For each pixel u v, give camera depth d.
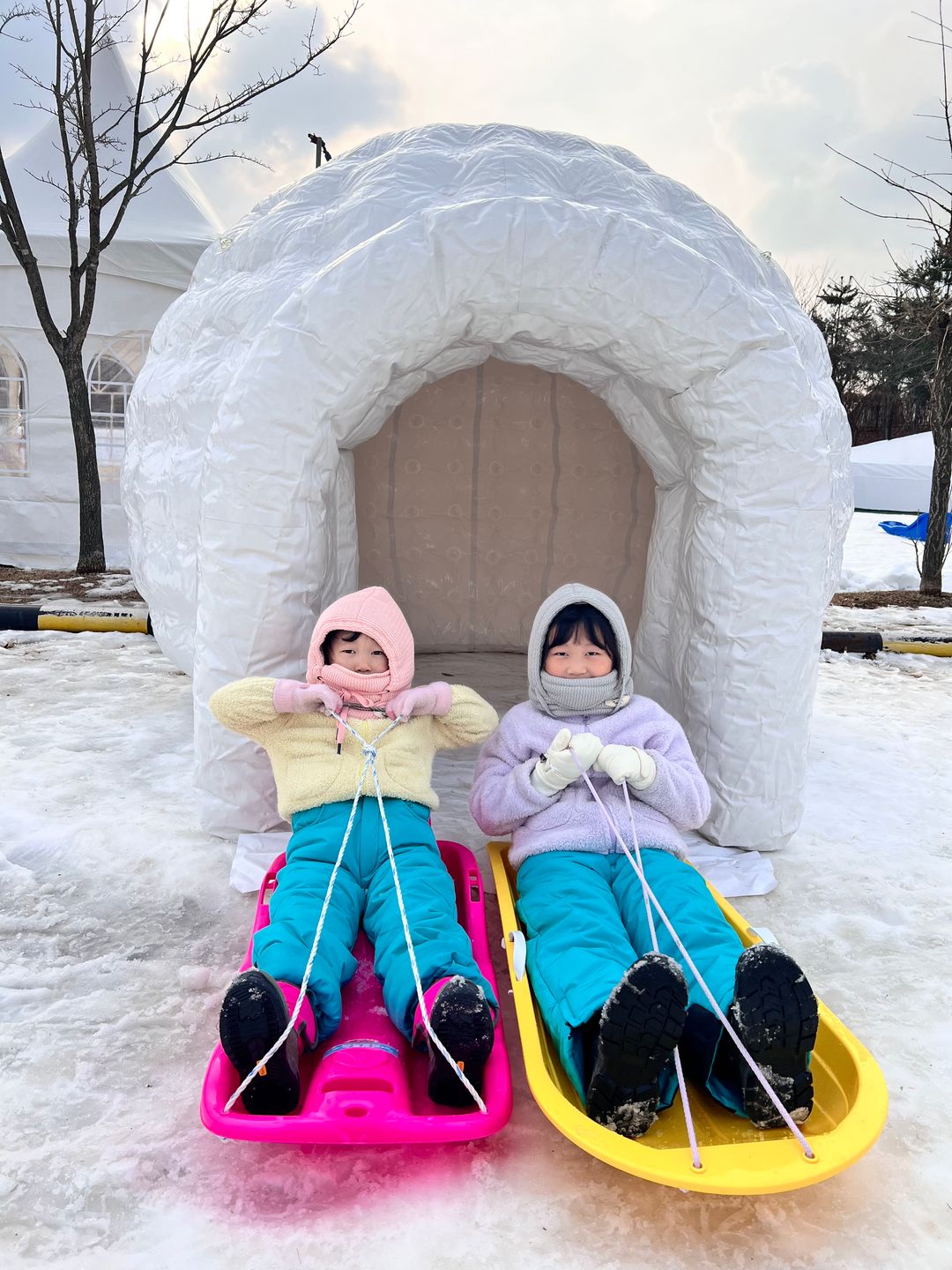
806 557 2.91
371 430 3.11
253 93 9.46
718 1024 1.77
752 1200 1.70
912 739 4.73
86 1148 1.77
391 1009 1.95
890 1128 1.91
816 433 2.86
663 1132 1.76
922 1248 1.61
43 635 6.41
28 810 3.29
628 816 2.46
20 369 10.12
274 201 3.72
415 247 2.68
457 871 2.65
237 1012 1.64
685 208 3.38
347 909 2.21
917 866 3.17
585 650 2.66
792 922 2.75
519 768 2.51
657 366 2.87
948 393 10.06
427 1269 1.53
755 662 2.95
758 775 3.03
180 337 3.92
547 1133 1.86
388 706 2.60
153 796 3.47
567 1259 1.56
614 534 5.09
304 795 2.45
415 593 5.29
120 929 2.57
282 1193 1.68
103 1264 1.52
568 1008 1.83
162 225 10.05
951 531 11.28
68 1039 2.10
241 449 2.74
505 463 4.97
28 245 8.61
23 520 9.82
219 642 2.86
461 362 3.19
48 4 8.55
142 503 4.08
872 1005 2.34
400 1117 1.66
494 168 3.02
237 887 2.74
